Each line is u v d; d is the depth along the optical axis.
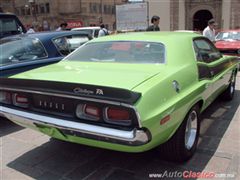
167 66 3.58
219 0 30.55
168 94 3.15
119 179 3.35
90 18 63.94
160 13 31.09
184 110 3.37
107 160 3.78
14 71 5.08
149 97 2.88
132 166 3.62
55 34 6.15
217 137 4.39
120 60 3.88
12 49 5.55
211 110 5.67
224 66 5.23
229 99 6.20
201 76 4.00
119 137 2.78
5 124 5.22
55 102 3.19
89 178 3.39
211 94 4.44
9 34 8.25
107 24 69.88
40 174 3.51
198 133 3.95
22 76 3.55
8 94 3.60
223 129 4.70
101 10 67.62
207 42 5.00
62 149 4.12
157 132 2.93
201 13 32.75
